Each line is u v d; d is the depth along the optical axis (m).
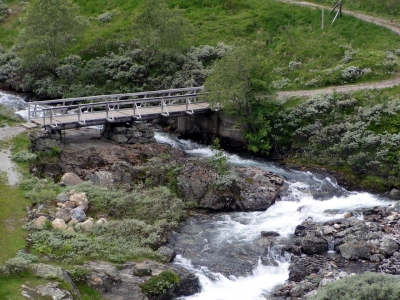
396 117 43.31
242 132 46.00
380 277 25.69
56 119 41.88
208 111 46.91
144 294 26.56
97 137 43.66
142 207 34.50
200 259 30.66
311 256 31.19
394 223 34.00
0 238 28.55
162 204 35.41
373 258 30.48
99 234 30.91
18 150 38.25
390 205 37.03
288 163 43.91
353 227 33.12
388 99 45.06
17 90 59.00
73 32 57.72
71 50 61.19
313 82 50.56
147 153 41.62
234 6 64.75
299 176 41.38
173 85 54.34
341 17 58.84
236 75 44.03
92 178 37.50
